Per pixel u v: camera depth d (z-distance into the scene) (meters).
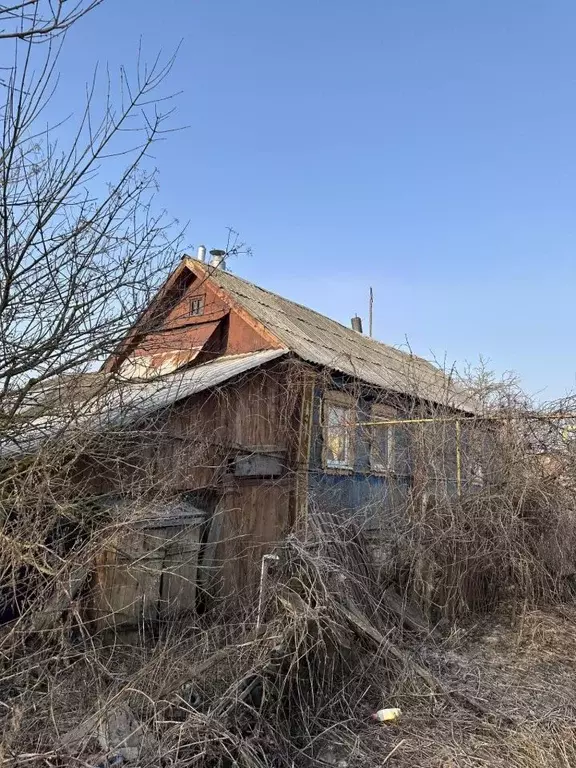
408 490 7.34
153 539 5.46
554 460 7.30
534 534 7.25
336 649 4.37
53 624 3.73
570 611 7.00
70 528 4.70
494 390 8.41
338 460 9.51
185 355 9.29
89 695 3.61
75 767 2.81
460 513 6.87
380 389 10.06
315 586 4.37
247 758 3.10
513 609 6.80
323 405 9.27
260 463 8.02
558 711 4.46
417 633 5.91
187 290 6.07
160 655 3.83
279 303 12.77
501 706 4.53
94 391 5.25
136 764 2.87
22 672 3.28
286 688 3.86
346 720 4.05
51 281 4.53
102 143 4.51
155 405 5.87
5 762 2.78
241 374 7.91
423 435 7.49
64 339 4.67
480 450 7.42
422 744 3.89
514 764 3.66
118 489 5.09
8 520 3.97
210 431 7.19
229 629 4.62
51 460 4.31
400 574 6.52
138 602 5.26
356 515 6.45
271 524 8.05
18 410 4.85
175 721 3.15
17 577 3.91
